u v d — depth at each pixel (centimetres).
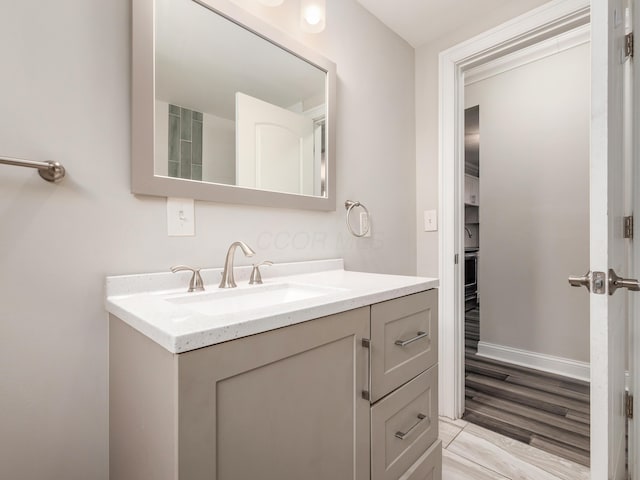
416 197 208
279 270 129
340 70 159
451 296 190
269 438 65
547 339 252
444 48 196
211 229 112
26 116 79
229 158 116
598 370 84
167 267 101
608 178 82
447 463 146
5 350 77
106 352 90
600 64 82
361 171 170
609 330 84
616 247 95
